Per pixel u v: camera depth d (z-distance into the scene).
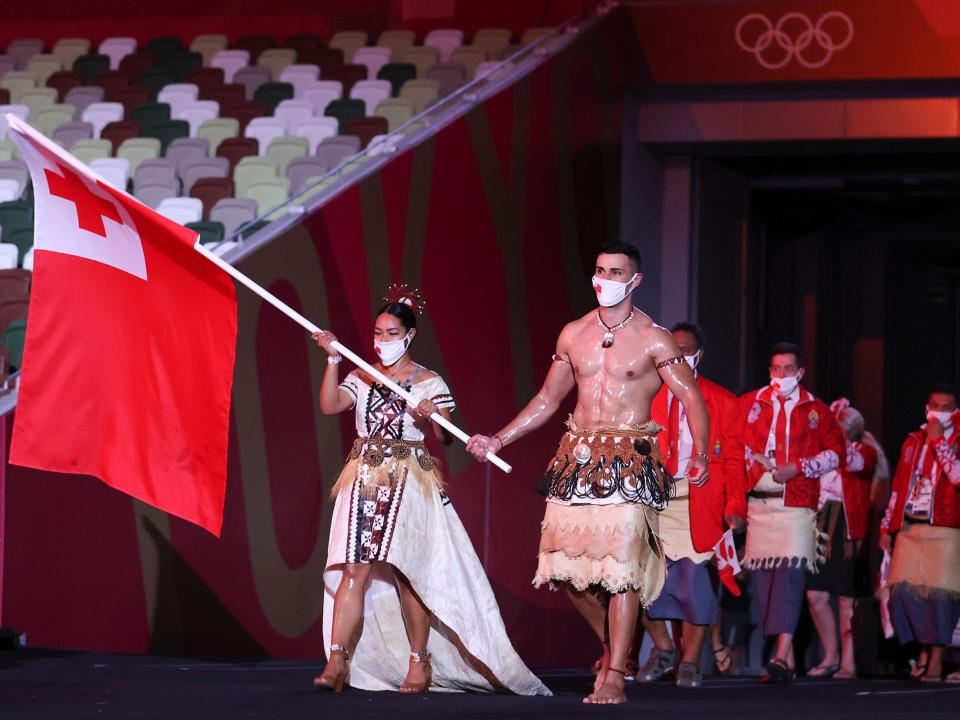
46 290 8.77
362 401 9.32
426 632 9.32
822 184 26.59
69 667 10.08
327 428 13.11
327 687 8.91
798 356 12.41
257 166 17.61
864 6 20.05
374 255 13.91
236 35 25.14
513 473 16.47
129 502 11.80
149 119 20.56
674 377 8.82
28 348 8.77
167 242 8.92
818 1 20.22
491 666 9.20
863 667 20.11
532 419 9.08
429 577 9.20
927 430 13.88
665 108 21.47
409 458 9.25
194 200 16.31
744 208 25.42
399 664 9.45
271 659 12.26
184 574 11.99
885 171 25.64
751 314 26.34
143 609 11.78
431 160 15.01
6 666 9.98
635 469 8.72
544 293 17.64
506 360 16.47
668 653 11.74
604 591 9.03
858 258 34.72
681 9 20.67
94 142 19.08
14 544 11.34
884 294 34.62
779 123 21.09
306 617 12.80
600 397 8.84
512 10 23.97
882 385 34.56
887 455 34.94
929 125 20.56
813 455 12.27
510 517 16.34
